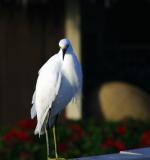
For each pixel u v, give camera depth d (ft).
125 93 54.95
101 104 54.85
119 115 54.13
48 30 56.95
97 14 63.57
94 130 43.01
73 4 56.59
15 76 56.59
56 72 28.17
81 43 56.70
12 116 56.54
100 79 62.64
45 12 56.85
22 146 38.99
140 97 55.06
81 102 55.31
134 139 41.78
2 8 56.13
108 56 63.98
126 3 66.85
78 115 55.21
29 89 56.70
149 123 45.98
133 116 54.08
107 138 41.65
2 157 38.65
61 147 38.93
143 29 67.72
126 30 66.90
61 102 28.48
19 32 56.54
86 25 62.64
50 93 28.09
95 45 63.05
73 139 40.19
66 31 56.80
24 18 56.54
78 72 28.48
